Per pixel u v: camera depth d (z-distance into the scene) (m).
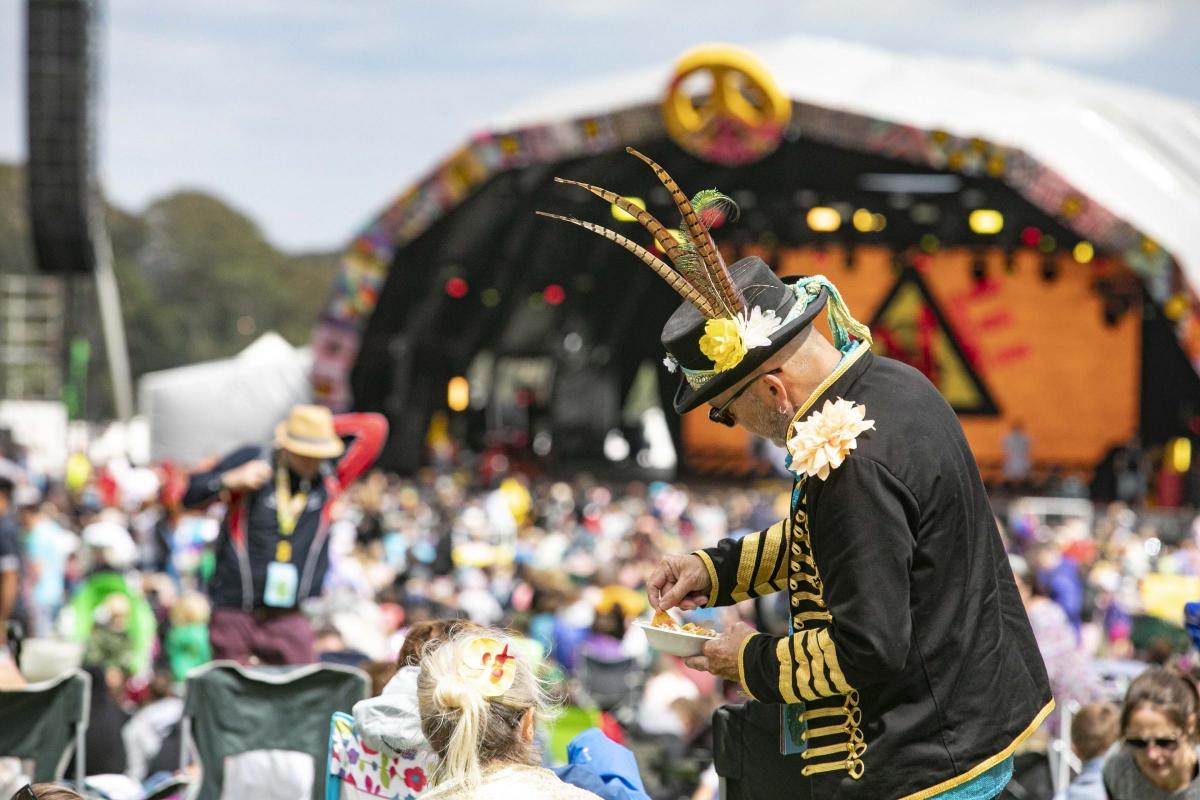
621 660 8.98
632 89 26.62
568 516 23.80
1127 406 29.39
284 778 5.22
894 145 23.92
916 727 2.90
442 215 26.14
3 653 5.68
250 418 30.80
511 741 2.88
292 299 110.25
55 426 52.69
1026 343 29.48
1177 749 4.03
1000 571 3.03
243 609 6.90
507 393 37.34
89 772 6.63
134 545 16.88
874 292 29.50
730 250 28.73
